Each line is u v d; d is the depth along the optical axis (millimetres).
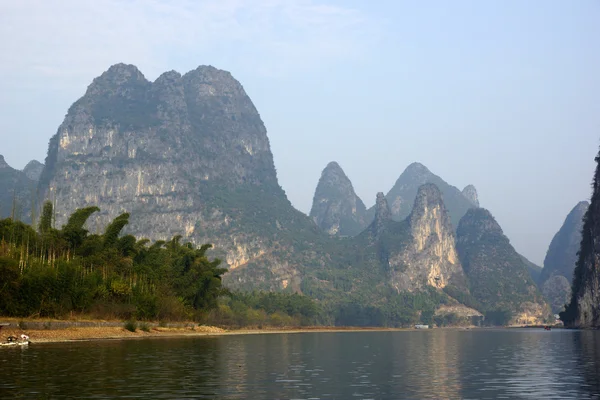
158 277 156125
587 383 50406
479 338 168875
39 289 100062
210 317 191375
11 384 44250
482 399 42062
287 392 44406
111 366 56531
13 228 123500
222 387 45875
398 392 45156
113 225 148375
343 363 69875
